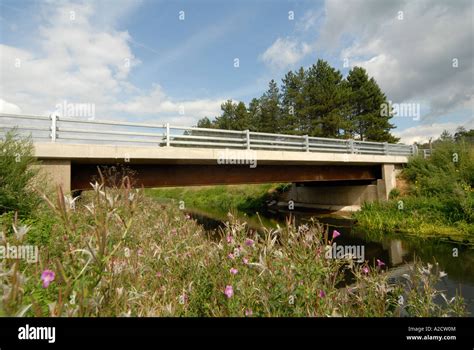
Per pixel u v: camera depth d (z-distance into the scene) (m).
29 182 5.89
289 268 2.15
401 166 17.72
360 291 2.77
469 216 11.19
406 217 12.88
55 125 7.36
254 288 2.18
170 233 4.57
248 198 25.98
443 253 8.77
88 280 1.35
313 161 13.20
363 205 15.95
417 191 14.88
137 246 3.72
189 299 2.70
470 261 7.83
